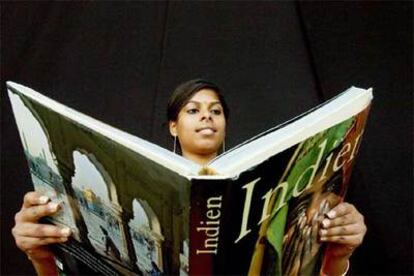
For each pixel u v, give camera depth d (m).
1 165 1.38
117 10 1.45
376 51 1.36
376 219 1.33
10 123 1.38
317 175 0.62
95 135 0.60
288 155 0.56
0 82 1.39
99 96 1.42
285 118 1.40
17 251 1.37
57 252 0.76
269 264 0.61
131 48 1.44
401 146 1.32
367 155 1.33
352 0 1.38
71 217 0.71
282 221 0.60
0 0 1.40
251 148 0.56
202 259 0.55
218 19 1.46
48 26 1.42
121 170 0.59
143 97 1.42
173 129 0.81
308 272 0.71
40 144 0.70
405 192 1.32
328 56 1.39
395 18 1.35
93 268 0.72
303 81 1.42
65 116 0.63
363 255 1.34
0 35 1.40
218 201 0.52
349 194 1.34
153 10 1.46
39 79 1.41
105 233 0.66
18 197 1.38
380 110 1.33
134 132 1.40
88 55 1.43
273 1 1.46
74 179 0.66
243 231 0.56
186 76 1.43
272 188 0.56
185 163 0.54
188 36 1.45
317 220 0.67
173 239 0.57
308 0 1.41
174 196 0.54
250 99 1.42
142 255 0.62
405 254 1.32
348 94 0.64
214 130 0.77
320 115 0.60
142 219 0.60
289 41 1.44
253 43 1.45
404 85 1.33
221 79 1.43
